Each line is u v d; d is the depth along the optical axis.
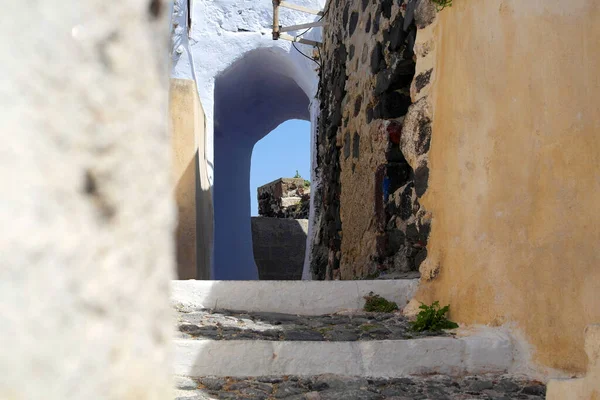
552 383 1.92
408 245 4.07
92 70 0.47
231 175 11.68
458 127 3.49
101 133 0.47
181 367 2.72
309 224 8.70
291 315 3.58
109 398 0.45
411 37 4.37
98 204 0.47
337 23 6.73
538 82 2.85
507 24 3.10
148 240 0.50
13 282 0.41
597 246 2.45
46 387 0.42
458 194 3.44
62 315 0.43
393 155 4.66
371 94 5.12
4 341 0.40
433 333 3.16
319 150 7.80
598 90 2.50
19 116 0.43
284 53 9.51
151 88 0.51
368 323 3.38
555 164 2.71
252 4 9.43
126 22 0.49
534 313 2.78
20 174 0.42
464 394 2.54
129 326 0.48
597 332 1.79
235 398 2.40
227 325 3.22
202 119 7.66
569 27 2.67
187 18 8.80
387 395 2.51
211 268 7.93
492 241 3.09
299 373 2.76
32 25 0.44
